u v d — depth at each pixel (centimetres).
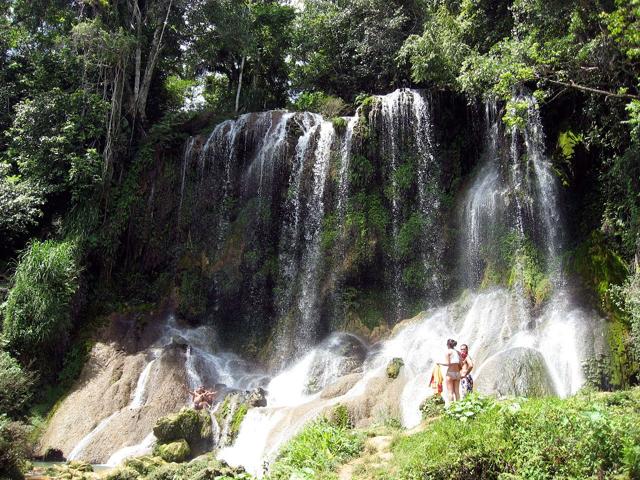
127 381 1667
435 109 2117
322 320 1895
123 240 2152
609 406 906
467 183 1981
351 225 1962
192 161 2248
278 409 1395
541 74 1638
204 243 2148
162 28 2514
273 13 2944
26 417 1507
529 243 1694
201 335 1944
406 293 1902
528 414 786
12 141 2234
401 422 1319
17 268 1800
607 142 1639
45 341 1709
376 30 2591
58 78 2291
